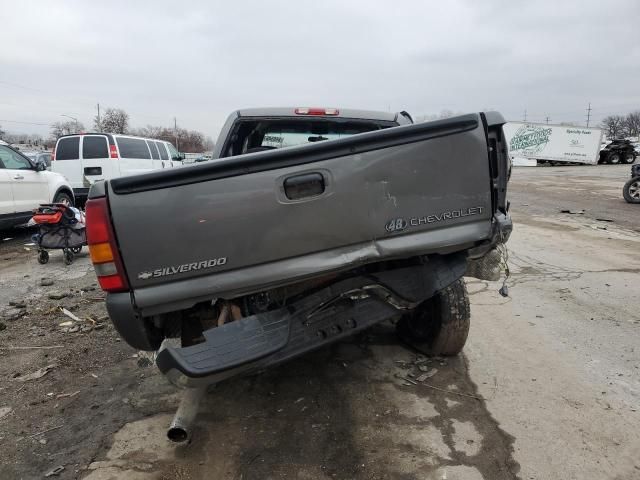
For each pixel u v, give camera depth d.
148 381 3.73
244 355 2.53
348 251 2.69
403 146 2.68
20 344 4.50
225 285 2.55
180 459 2.79
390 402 3.30
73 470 2.72
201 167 2.45
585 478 2.54
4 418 3.27
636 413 3.10
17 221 9.20
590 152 35.03
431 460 2.71
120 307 2.47
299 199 2.58
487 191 2.82
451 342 3.74
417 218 2.75
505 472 2.59
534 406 3.20
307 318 2.89
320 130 4.70
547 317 4.77
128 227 2.43
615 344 4.12
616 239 8.68
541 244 8.29
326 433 2.99
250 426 3.08
